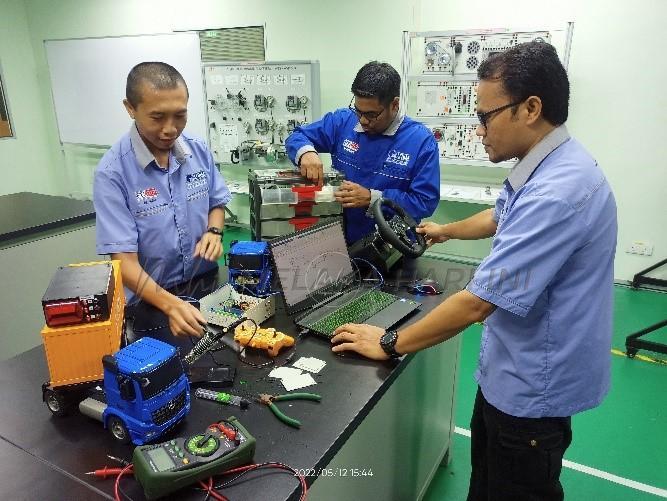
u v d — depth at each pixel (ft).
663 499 5.99
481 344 4.23
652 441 6.96
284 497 2.68
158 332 4.41
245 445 2.87
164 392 3.03
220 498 2.67
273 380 3.75
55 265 8.54
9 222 8.20
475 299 3.49
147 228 5.13
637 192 11.39
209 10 15.40
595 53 10.91
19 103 18.97
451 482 6.48
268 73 13.93
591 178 3.34
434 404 5.91
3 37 18.19
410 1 12.38
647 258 11.71
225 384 3.68
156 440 3.05
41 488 2.76
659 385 8.23
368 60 13.37
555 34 10.59
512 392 3.78
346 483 3.74
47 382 3.51
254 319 4.44
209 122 15.33
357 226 6.26
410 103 12.26
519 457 3.91
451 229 5.74
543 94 3.29
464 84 11.48
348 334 4.22
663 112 10.69
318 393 3.60
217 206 5.97
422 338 3.78
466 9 11.79
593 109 11.27
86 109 17.57
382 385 3.74
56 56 17.42
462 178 13.03
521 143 3.54
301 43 14.25
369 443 4.09
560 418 3.83
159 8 16.22
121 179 4.90
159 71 4.36
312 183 5.74
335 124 6.99
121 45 15.99
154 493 2.60
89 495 2.72
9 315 8.00
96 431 3.24
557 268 3.30
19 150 19.22
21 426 3.29
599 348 3.65
